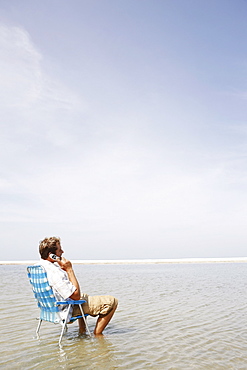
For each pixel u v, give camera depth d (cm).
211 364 407
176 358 430
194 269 2928
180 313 740
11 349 470
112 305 556
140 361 418
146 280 1648
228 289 1227
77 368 393
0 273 2419
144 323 642
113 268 3425
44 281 496
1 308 790
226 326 613
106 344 496
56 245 520
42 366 400
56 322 508
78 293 507
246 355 443
